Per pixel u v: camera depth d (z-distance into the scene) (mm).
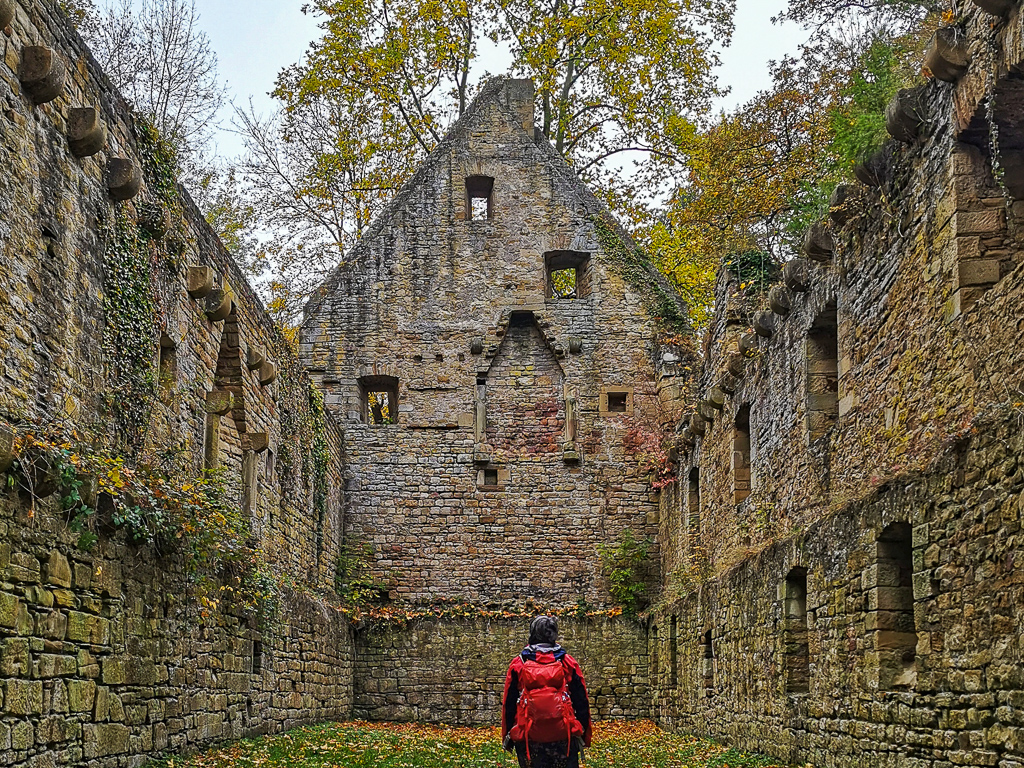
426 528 24922
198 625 11766
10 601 7422
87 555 8766
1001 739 7348
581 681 8336
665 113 31203
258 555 14750
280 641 15969
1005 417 7406
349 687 22359
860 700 10102
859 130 11094
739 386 17016
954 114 9258
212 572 12352
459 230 26391
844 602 10609
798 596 12766
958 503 8016
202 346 13648
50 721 7984
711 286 28891
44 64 8820
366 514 24969
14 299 8602
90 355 10062
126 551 9648
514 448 25297
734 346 18438
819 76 23844
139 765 9797
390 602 24562
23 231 8781
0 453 7145
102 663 9016
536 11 31203
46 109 9242
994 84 8617
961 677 7930
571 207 26484
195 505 11102
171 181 12180
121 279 10797
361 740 15188
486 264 26203
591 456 25141
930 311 9719
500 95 27859
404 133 32062
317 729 16547
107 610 9156
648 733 19422
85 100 10125
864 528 10039
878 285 11031
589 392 25438
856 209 11508
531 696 8008
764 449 15414
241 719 13594
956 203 9211
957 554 8023
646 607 23922
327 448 22438
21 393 8688
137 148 11477
